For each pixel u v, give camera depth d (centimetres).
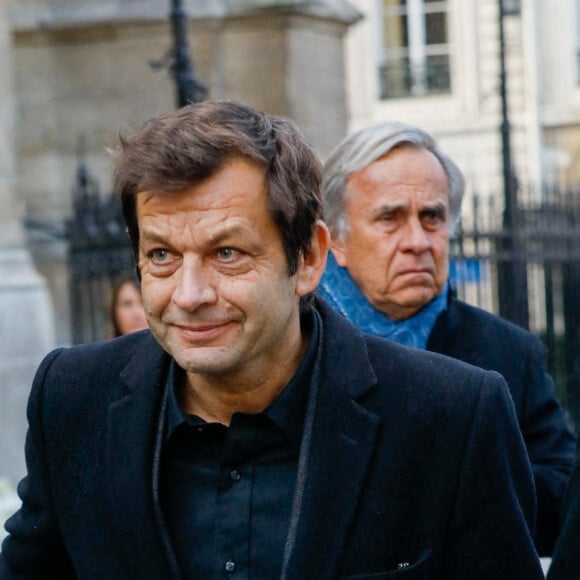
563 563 374
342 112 1456
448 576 367
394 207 514
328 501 356
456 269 1175
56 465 378
